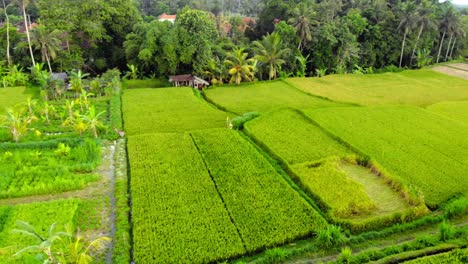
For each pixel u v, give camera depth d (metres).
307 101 43.62
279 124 34.00
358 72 62.31
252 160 26.89
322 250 18.22
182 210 21.02
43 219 20.27
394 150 28.47
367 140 30.25
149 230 19.31
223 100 44.41
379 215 21.00
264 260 17.39
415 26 65.50
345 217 20.92
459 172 25.20
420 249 17.73
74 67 56.25
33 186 23.77
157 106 41.25
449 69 65.31
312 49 62.72
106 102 43.16
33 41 49.31
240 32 73.06
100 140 31.02
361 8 77.19
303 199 22.06
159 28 54.97
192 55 54.59
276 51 54.91
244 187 23.36
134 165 26.14
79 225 20.28
